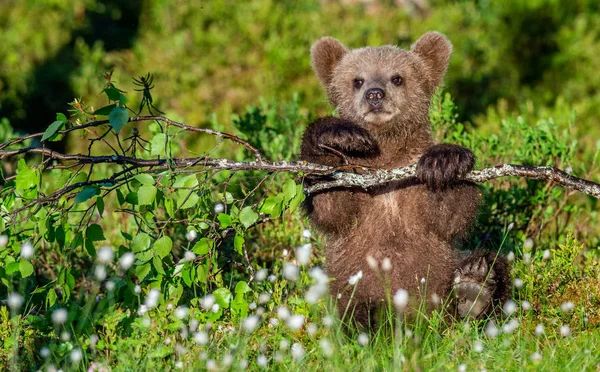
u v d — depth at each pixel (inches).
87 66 960.9
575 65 956.0
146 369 327.6
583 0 1014.4
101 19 1083.3
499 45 994.1
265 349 358.0
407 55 490.6
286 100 900.0
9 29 1003.9
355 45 989.2
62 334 361.4
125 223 547.2
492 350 352.8
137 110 890.1
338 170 417.1
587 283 437.1
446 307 413.1
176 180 392.8
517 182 588.4
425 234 434.9
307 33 998.4
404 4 1122.7
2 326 379.2
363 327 401.7
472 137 597.3
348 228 439.8
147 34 1055.6
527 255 441.1
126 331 380.5
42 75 947.3
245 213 386.0
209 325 367.6
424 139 475.2
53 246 512.1
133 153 403.5
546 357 346.3
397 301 344.5
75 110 400.8
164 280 394.6
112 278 418.0
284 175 570.6
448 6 1101.7
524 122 591.5
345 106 493.7
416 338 352.2
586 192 389.7
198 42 1003.9
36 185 378.6
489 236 527.8
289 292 445.7
